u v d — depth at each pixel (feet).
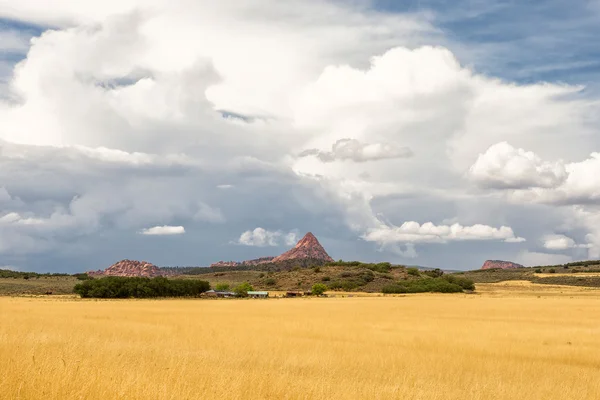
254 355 80.28
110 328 126.52
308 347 97.25
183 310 240.32
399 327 157.28
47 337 84.38
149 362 58.03
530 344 114.32
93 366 47.37
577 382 67.46
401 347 105.29
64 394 36.60
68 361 47.26
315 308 279.49
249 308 274.36
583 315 229.25
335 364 75.97
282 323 163.12
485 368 78.23
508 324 173.06
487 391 57.52
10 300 338.54
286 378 51.47
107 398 37.01
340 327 153.17
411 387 55.98
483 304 327.67
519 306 302.86
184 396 39.17
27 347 63.26
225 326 147.23
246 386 45.16
